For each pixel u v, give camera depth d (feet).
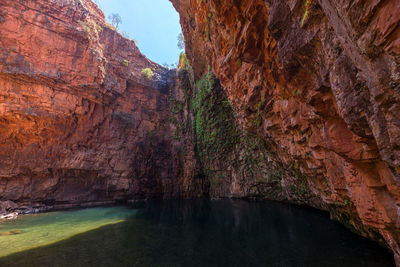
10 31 70.64
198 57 92.27
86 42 86.63
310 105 18.19
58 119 78.95
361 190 19.33
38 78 74.33
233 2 24.38
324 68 13.79
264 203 87.20
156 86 121.19
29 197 71.97
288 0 13.74
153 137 114.62
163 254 31.37
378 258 27.30
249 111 44.75
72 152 83.61
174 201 98.78
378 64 8.17
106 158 93.35
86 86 85.97
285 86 25.58
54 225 50.62
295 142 32.04
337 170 23.85
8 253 31.40
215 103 106.63
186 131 123.03
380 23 7.34
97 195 90.27
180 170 116.47
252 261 28.19
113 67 102.12
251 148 97.50
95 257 30.09
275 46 22.12
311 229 43.04
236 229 45.78
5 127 69.56
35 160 74.33
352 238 35.63
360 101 10.92
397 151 8.61
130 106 109.60
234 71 40.55
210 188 118.42
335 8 9.29
